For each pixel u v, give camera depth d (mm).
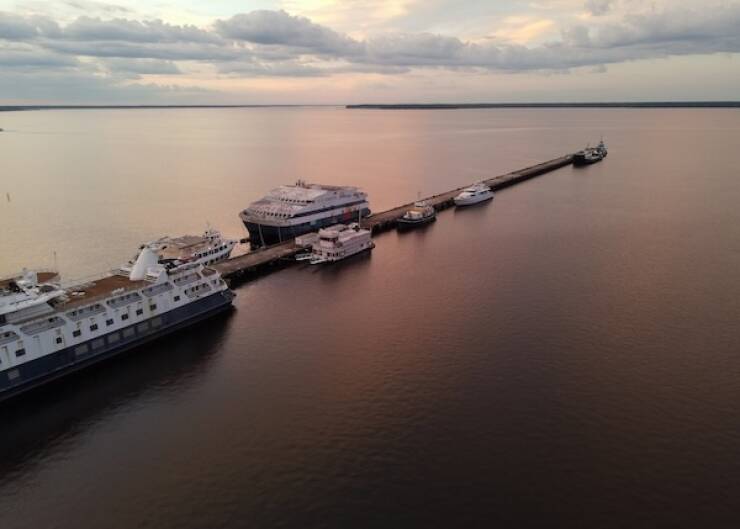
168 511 48438
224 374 71875
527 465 53344
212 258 116250
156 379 70812
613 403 63719
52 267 118938
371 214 171250
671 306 92625
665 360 73812
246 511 48188
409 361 74188
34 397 66688
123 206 183500
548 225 156375
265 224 139500
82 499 50281
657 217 164250
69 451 56969
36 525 47469
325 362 74500
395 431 58875
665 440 57031
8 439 58875
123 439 58656
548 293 99625
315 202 146750
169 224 159750
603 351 76375
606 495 49500
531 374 70312
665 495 49469
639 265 116250
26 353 66188
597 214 170125
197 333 84750
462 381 68750
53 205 183375
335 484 51188
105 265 121312
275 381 69812
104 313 74500
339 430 59188
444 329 84375
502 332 82875
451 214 176125
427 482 51219
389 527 46125
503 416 61250
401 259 125125
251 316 91500
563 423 59906
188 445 57281
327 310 93625
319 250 123688
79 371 72500
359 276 112562
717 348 77188
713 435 57812
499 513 47469
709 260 119500
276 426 60188
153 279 82688
